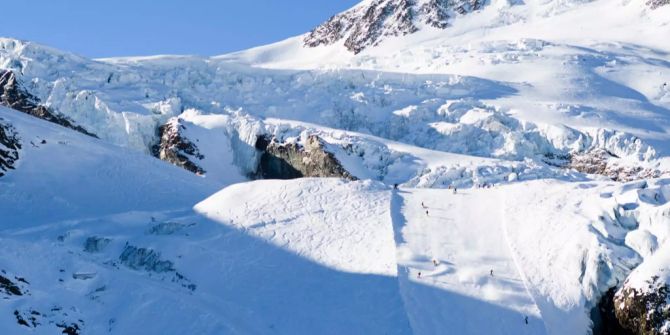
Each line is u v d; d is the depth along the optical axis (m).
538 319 54.19
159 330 54.00
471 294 56.38
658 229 59.59
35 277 59.81
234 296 58.28
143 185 86.81
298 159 110.50
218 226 68.25
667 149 112.00
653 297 53.91
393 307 54.88
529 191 70.81
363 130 127.94
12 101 123.00
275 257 62.81
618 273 57.47
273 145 113.19
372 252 61.88
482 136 119.88
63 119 118.56
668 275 54.72
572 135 117.25
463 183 99.00
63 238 68.19
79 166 89.50
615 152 113.56
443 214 68.31
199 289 59.38
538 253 60.94
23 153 88.88
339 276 59.19
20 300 54.97
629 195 63.78
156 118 120.56
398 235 64.25
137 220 72.31
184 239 65.88
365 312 54.81
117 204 82.12
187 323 54.22
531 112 126.44
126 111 119.06
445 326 53.19
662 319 53.16
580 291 56.97
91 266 61.91
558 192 69.62
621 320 55.16
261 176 113.38
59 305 56.16
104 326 55.12
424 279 57.91
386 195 72.38
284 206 70.56
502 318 54.19
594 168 111.25
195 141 114.81
